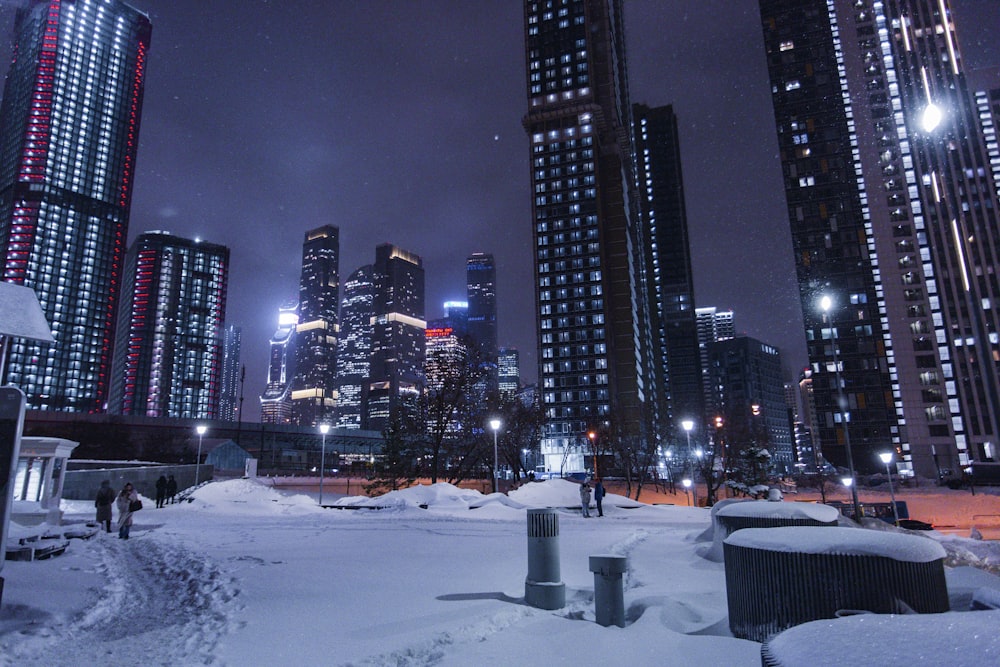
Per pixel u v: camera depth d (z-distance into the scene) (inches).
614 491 2849.4
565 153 6235.2
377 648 262.2
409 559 554.9
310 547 660.1
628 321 6058.1
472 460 2319.1
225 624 312.7
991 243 4862.2
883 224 5118.1
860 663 95.2
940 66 5236.2
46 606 354.6
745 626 257.6
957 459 4613.7
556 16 6565.0
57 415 4082.2
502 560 546.3
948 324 4835.1
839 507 1724.9
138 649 272.8
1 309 353.1
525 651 258.8
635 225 7460.6
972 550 627.5
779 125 5561.0
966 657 90.8
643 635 268.5
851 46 5482.3
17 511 884.0
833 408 4972.9
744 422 3085.6
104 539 791.7
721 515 485.4
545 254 6082.7
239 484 1576.0
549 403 5679.1
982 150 5027.1
